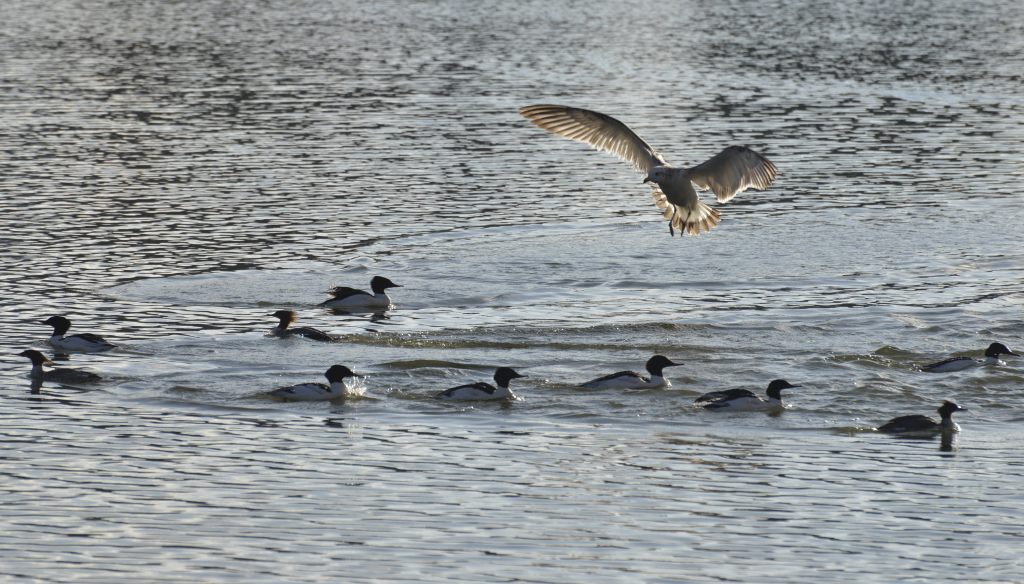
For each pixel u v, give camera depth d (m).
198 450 22.50
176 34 84.19
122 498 20.28
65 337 28.47
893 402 25.47
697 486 21.08
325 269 35.59
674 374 26.97
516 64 72.38
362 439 23.16
